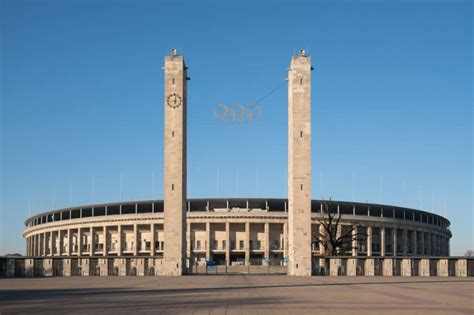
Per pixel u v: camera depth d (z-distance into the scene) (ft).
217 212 453.58
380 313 94.79
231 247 459.73
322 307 103.81
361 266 291.38
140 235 473.67
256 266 426.10
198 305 106.32
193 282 200.85
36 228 556.10
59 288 162.61
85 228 499.51
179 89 298.76
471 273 280.72
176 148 295.28
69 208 508.94
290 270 291.58
